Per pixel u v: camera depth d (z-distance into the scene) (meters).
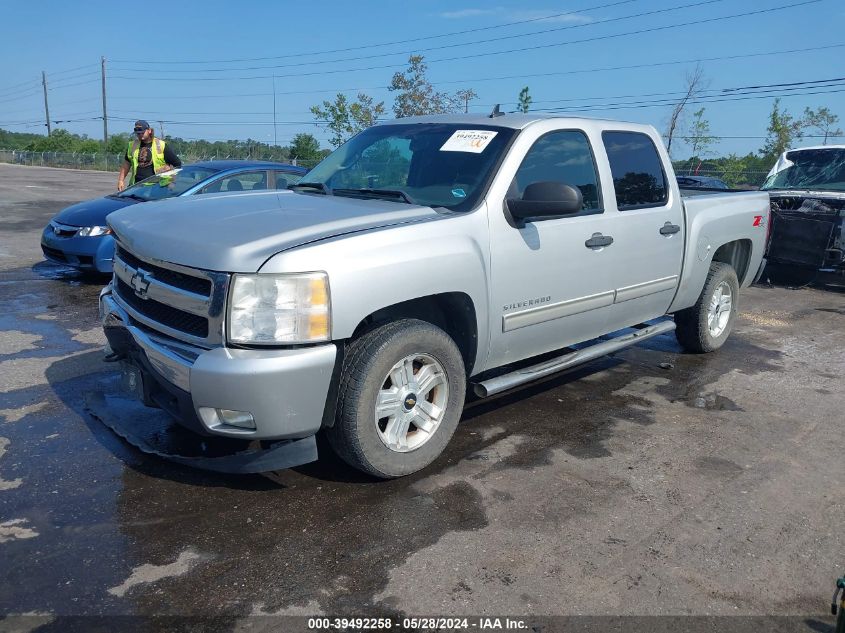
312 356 3.20
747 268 6.70
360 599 2.81
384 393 3.61
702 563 3.15
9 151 72.00
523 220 4.14
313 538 3.23
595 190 4.73
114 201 9.08
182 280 3.37
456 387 3.91
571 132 4.64
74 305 7.58
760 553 3.26
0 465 3.83
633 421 4.82
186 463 3.53
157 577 2.91
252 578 2.92
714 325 6.41
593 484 3.86
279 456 3.38
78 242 8.52
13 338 6.25
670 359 6.36
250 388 3.11
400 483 3.78
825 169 10.86
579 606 2.82
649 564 3.13
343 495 3.63
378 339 3.48
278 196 4.27
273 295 3.14
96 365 5.52
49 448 4.05
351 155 4.89
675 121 38.06
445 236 3.71
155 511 3.42
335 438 3.55
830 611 2.87
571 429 4.63
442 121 4.74
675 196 5.47
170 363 3.29
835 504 3.75
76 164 62.38
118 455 3.99
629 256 4.95
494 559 3.11
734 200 6.29
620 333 6.81
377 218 3.64
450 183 4.15
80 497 3.53
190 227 3.55
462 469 3.98
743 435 4.65
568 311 4.55
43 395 4.85
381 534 3.28
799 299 9.67
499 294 4.04
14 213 16.39
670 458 4.24
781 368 6.23
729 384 5.70
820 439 4.63
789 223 10.05
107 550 3.09
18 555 3.03
